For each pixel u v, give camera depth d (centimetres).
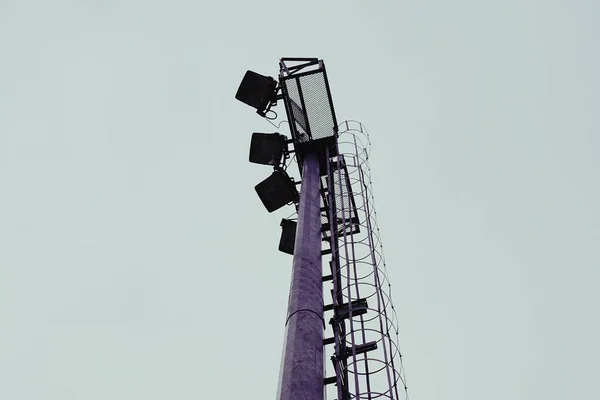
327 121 968
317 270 610
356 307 598
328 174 876
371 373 539
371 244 670
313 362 473
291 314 534
